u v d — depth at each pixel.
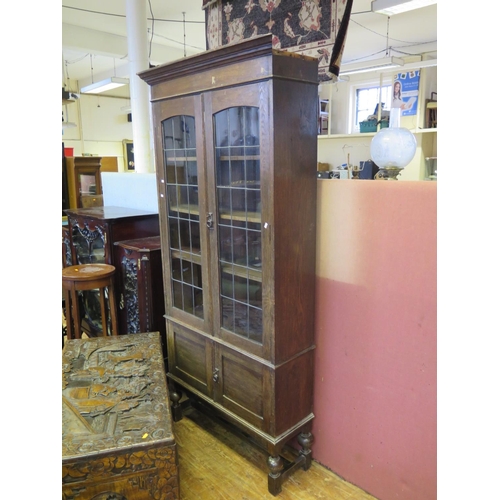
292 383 1.73
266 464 1.94
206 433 2.16
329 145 5.45
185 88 1.77
